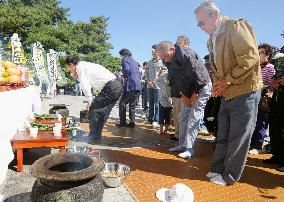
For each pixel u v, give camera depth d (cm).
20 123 464
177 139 621
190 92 480
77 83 1972
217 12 369
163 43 476
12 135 400
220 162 404
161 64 768
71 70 577
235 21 354
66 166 263
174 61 471
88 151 446
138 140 611
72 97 1708
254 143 536
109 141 591
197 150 543
